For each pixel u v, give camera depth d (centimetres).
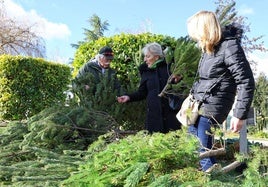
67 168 198
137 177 145
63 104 323
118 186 157
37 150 229
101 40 582
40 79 761
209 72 247
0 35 1673
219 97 244
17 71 735
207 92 246
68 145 269
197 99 251
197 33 250
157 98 359
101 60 398
